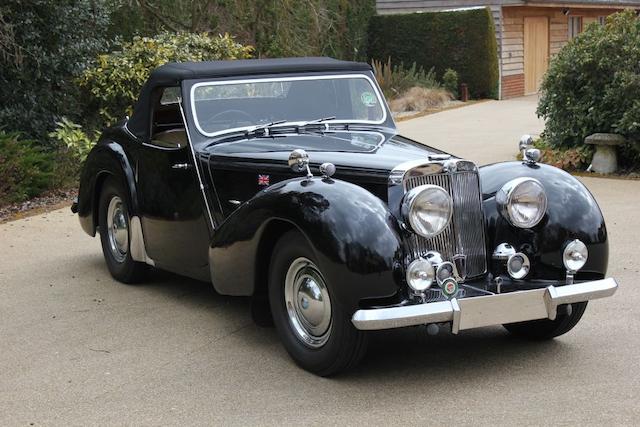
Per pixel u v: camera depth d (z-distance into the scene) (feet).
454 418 13.70
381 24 82.23
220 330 18.66
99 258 25.77
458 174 15.93
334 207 14.71
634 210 30.58
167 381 15.74
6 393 15.42
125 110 45.88
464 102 75.61
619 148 38.60
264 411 14.23
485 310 14.80
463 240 16.02
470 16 77.82
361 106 20.81
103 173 22.68
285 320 16.11
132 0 54.70
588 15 94.02
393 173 15.58
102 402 14.87
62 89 43.52
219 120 19.62
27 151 36.11
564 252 16.11
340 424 13.60
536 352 16.87
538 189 16.10
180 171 19.54
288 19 66.74
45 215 32.53
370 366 16.26
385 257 14.39
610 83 38.06
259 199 15.83
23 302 21.24
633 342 17.29
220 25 62.23
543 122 57.82
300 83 20.36
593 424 13.35
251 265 16.39
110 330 18.85
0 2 39.37
